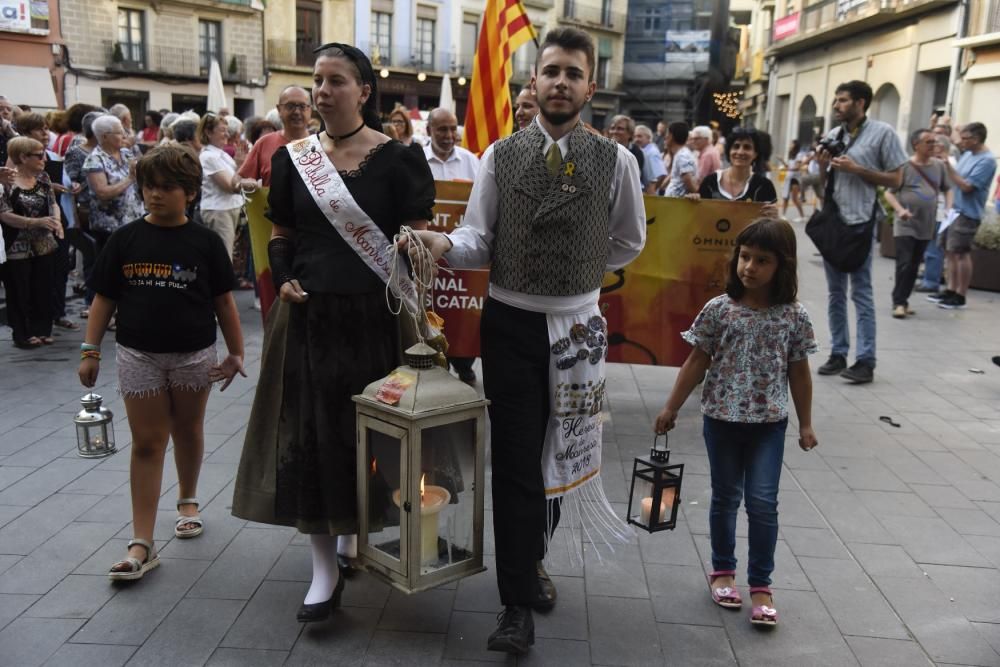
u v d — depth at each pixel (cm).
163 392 333
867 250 605
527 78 3962
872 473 452
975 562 355
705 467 457
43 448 464
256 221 480
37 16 2531
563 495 304
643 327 514
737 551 363
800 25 2647
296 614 307
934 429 524
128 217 711
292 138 610
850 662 285
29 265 677
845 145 595
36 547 352
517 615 277
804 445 314
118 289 327
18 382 589
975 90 1762
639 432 511
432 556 279
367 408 276
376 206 282
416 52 3503
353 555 336
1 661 275
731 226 495
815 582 338
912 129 2086
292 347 293
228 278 342
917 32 2045
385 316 296
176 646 286
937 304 924
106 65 2730
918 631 304
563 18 4169
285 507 297
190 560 346
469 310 506
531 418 282
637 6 4512
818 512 402
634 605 319
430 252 268
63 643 286
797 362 307
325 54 281
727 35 4616
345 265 285
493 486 286
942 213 1017
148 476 335
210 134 788
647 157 891
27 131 725
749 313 303
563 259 275
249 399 561
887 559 357
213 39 2986
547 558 353
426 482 277
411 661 281
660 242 502
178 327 327
